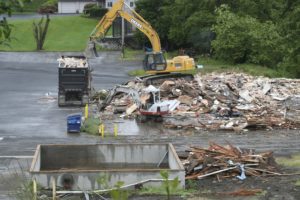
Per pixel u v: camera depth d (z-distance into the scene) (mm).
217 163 35500
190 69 83000
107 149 37062
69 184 29938
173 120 59719
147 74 84250
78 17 197125
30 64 121500
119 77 102000
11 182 33750
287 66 102250
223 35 124188
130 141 50344
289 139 51938
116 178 30078
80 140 50719
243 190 30953
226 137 52938
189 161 36406
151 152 37125
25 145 48125
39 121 60688
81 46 153500
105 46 144750
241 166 35188
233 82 77625
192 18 140250
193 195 29984
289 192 30891
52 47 151000
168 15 148375
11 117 63062
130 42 149875
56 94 81438
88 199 28625
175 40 146750
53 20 187375
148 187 30203
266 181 33688
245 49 123125
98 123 57125
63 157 36844
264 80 79625
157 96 61625
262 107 65062
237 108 64625
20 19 187125
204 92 69625
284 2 119938
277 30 120438
